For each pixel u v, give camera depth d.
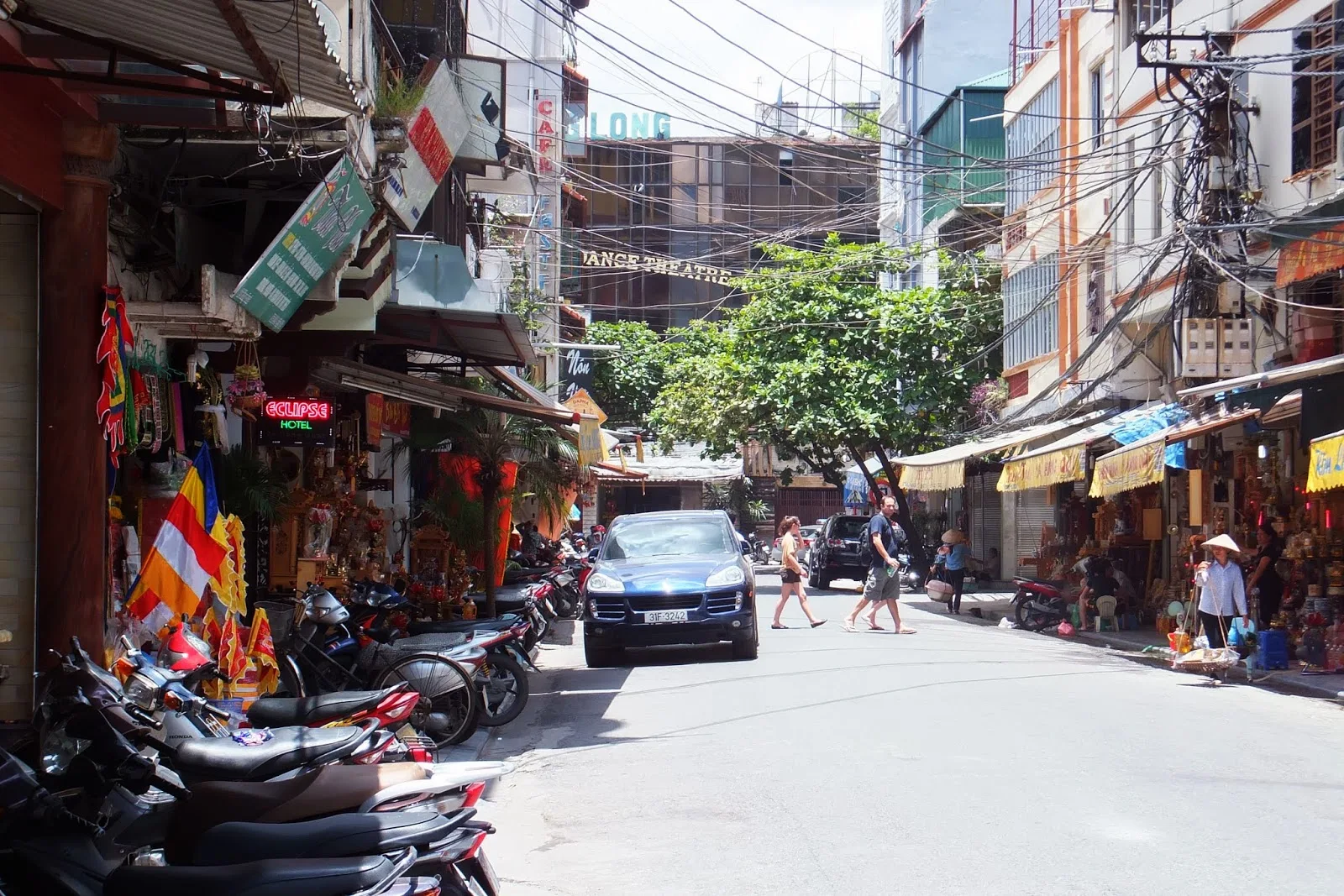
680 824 7.60
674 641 15.84
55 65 6.84
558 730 11.37
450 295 12.16
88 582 7.45
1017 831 7.12
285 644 10.00
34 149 7.13
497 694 11.55
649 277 51.78
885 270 33.59
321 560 12.65
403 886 4.16
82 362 7.48
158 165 9.28
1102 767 8.92
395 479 20.53
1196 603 16.17
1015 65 31.56
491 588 18.27
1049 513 34.06
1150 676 14.95
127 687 5.93
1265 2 17.91
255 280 8.28
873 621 20.59
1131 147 22.73
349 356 14.47
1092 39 25.27
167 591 8.16
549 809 8.23
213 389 10.39
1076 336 25.59
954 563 26.97
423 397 14.70
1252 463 18.44
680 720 11.49
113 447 7.91
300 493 12.55
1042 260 26.56
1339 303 16.61
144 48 6.16
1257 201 17.55
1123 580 21.56
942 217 34.94
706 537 17.64
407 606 12.10
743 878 6.40
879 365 32.16
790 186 50.06
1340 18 16.02
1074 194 25.72
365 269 10.79
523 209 30.72
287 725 7.45
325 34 5.46
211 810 4.83
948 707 11.70
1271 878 6.20
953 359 32.38
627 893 6.21
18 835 4.52
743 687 13.40
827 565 33.81
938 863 6.53
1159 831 7.12
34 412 7.54
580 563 25.89
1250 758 9.27
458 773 5.17
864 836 7.14
